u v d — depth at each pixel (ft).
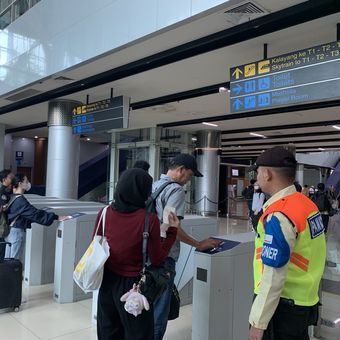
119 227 7.11
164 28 15.53
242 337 9.57
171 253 9.27
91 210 18.24
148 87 25.14
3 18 29.81
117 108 24.07
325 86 13.56
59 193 29.01
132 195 7.11
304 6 13.20
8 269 13.58
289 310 5.83
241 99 16.26
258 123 39.14
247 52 17.92
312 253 5.93
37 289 16.69
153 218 7.12
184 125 41.88
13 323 12.69
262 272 5.87
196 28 15.43
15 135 60.18
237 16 14.28
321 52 13.75
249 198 39.17
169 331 12.34
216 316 8.93
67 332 12.06
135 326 6.95
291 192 6.15
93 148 69.10
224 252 9.02
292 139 51.29
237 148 63.67
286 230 5.61
